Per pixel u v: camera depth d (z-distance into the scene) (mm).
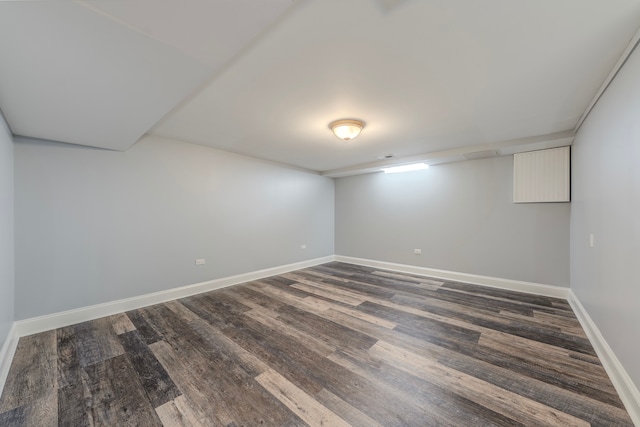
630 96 1597
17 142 2459
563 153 3396
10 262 2309
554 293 3572
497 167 4059
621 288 1721
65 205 2717
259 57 1655
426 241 4816
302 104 2373
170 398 1635
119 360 2051
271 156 4480
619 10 1257
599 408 1532
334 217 6289
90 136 2543
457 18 1319
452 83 2004
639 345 1456
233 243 4219
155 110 2043
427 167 4805
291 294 3721
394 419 1462
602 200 2119
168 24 1140
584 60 1689
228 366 1973
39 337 2424
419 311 3068
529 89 2092
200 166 3787
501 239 4020
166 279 3445
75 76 1532
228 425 1422
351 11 1264
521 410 1523
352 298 3541
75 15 1048
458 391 1692
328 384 1767
